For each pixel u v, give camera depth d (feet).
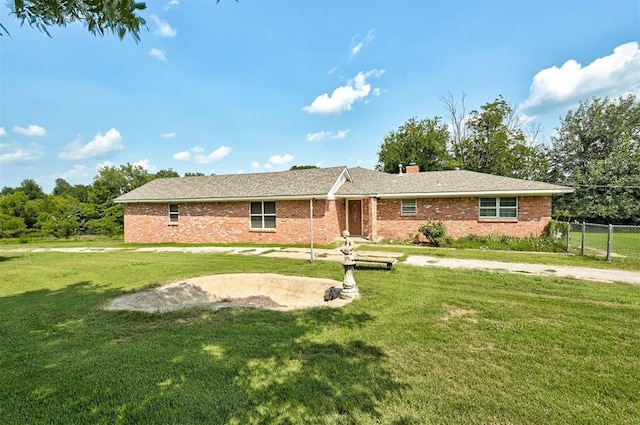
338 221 56.24
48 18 8.03
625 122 86.22
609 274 26.66
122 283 25.27
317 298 24.14
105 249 49.47
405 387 10.11
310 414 8.81
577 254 37.65
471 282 24.02
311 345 13.29
